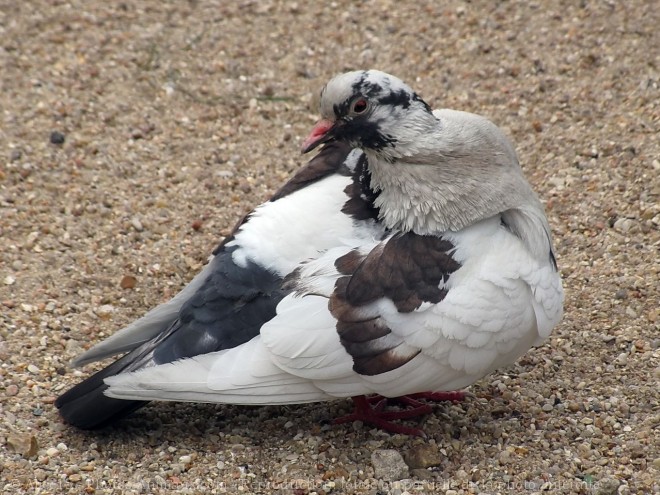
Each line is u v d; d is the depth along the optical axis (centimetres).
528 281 954
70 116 1524
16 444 981
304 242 971
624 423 1041
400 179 973
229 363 948
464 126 972
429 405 1068
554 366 1131
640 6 1684
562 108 1518
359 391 957
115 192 1398
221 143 1495
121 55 1653
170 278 1266
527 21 1691
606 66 1583
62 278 1243
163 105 1561
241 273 966
